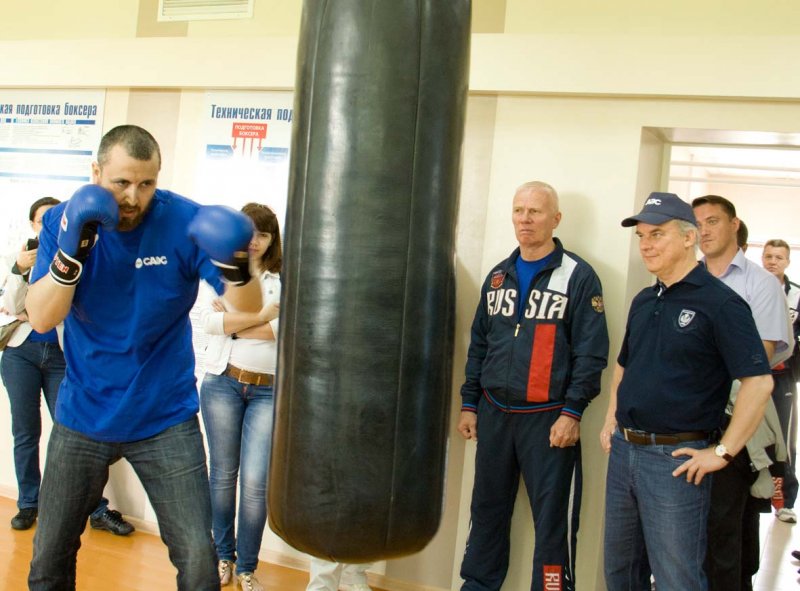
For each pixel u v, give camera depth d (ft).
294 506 4.30
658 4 9.04
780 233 23.99
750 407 6.43
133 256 5.88
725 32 8.78
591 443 9.13
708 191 24.71
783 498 13.64
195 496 6.03
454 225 4.48
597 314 8.46
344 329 4.18
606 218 9.16
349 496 4.16
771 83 8.34
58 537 6.02
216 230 5.18
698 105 8.84
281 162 10.62
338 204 4.18
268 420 9.00
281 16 10.79
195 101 11.05
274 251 8.92
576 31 9.34
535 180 9.42
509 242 9.55
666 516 6.78
